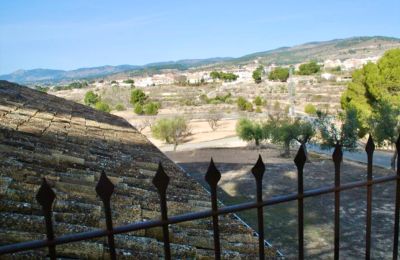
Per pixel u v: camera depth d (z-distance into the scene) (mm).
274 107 73188
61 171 4898
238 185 25125
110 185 1823
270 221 17219
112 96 96500
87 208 3789
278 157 34781
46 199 1712
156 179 1910
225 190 24188
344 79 108188
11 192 3553
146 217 4105
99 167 5727
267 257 4039
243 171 29141
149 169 6824
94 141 7887
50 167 4902
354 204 19156
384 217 17094
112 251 1855
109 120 12836
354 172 27156
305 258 13383
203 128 60406
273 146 41500
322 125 30984
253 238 4383
